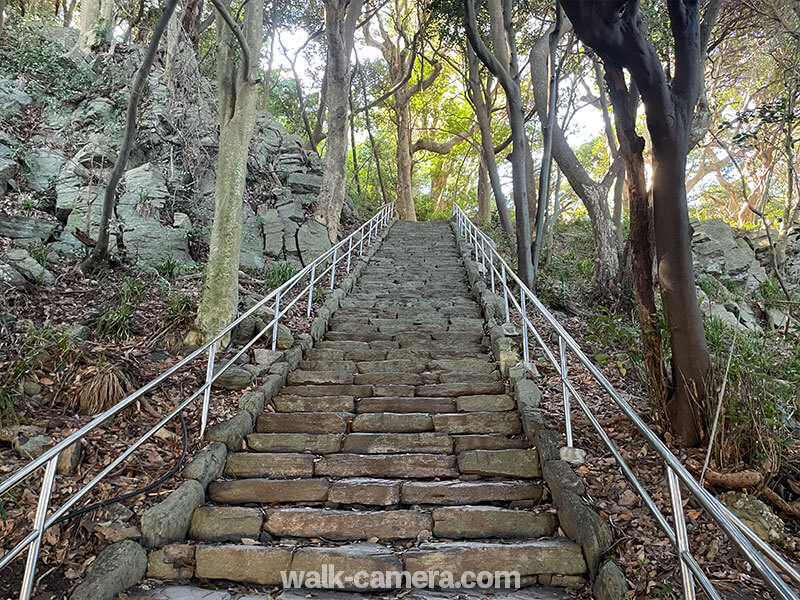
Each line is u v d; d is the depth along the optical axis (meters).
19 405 4.22
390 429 4.61
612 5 3.36
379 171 21.81
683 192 3.90
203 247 9.52
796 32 8.42
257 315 6.72
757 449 3.51
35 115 10.16
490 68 9.31
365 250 12.28
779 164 16.80
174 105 11.48
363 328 7.25
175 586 2.96
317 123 18.86
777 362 6.23
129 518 3.21
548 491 3.65
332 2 12.56
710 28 7.97
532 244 10.82
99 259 7.46
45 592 2.73
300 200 13.02
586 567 2.97
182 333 6.00
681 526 2.24
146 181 9.59
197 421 4.47
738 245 13.60
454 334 6.80
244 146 6.36
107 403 4.41
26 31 9.77
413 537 3.36
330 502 3.67
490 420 4.58
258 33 6.49
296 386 5.47
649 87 3.76
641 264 4.30
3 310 5.57
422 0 17.47
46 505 2.43
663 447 2.46
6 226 7.80
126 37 14.09
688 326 3.84
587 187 10.12
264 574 3.01
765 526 3.04
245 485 3.75
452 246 13.08
